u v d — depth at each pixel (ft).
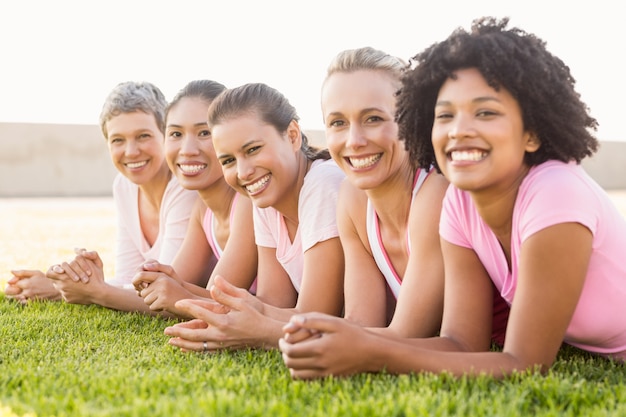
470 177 6.09
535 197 6.11
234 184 9.21
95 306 11.03
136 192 12.96
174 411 5.40
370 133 7.79
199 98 10.55
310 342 6.07
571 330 6.95
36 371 6.95
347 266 8.64
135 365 7.26
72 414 5.51
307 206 8.99
